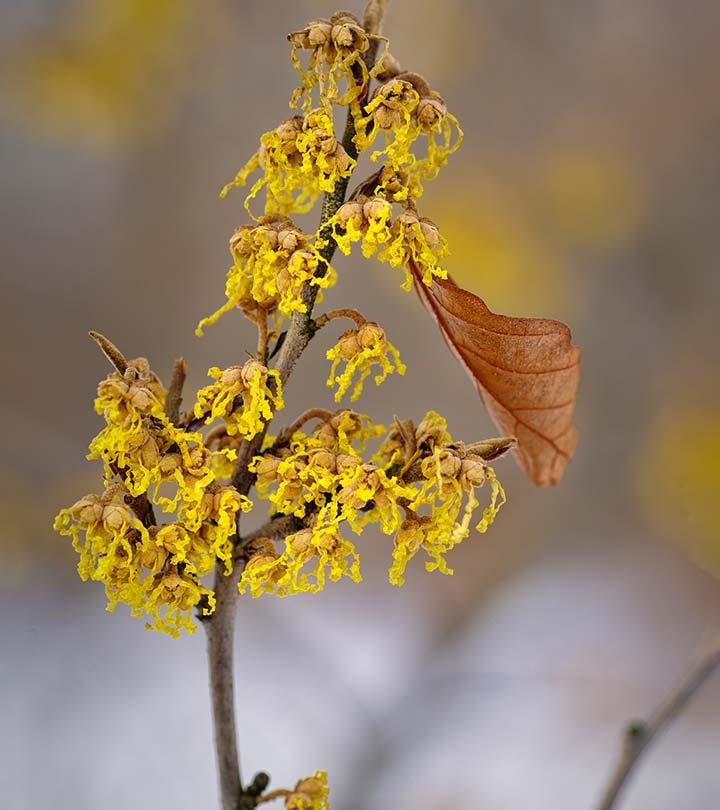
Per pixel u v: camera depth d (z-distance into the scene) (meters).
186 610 0.99
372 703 2.06
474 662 2.27
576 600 2.52
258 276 0.99
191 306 2.91
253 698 2.03
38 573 2.39
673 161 2.90
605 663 2.30
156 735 1.96
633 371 2.82
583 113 2.91
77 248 2.86
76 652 2.15
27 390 2.71
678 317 2.86
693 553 2.61
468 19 2.90
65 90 2.73
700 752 2.04
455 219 2.79
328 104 0.99
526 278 2.79
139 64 2.76
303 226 2.38
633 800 1.92
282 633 2.21
